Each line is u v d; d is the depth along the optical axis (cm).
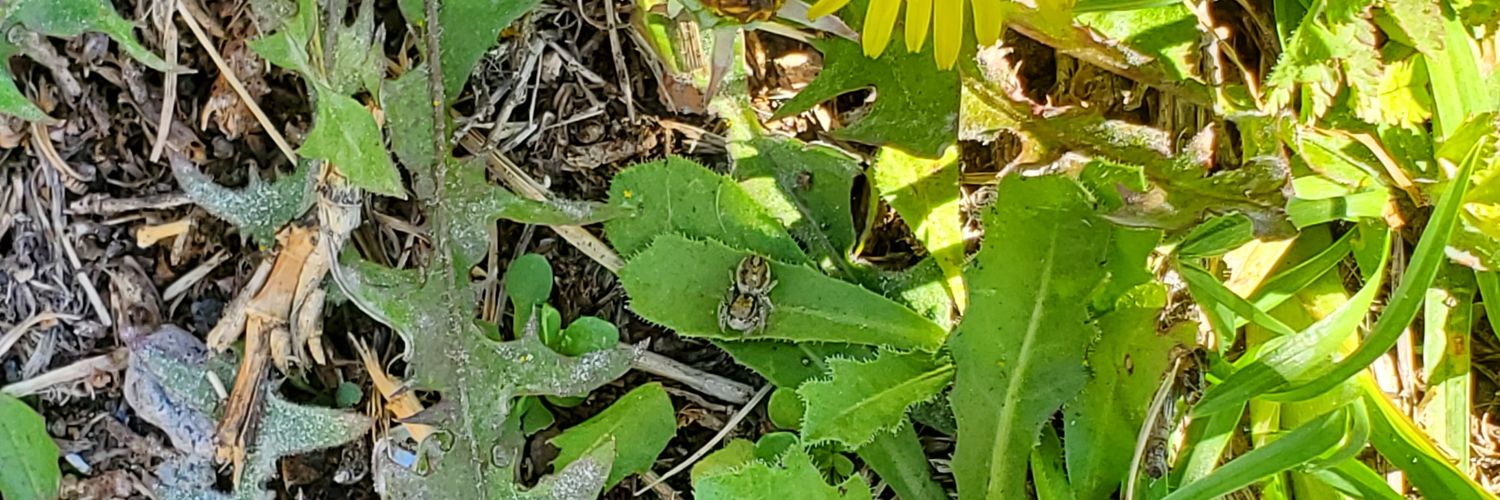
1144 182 15
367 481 17
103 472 17
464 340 16
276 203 16
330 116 14
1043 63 18
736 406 17
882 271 17
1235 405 15
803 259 16
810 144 17
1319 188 16
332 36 15
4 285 16
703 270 16
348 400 17
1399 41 15
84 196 16
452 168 16
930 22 16
